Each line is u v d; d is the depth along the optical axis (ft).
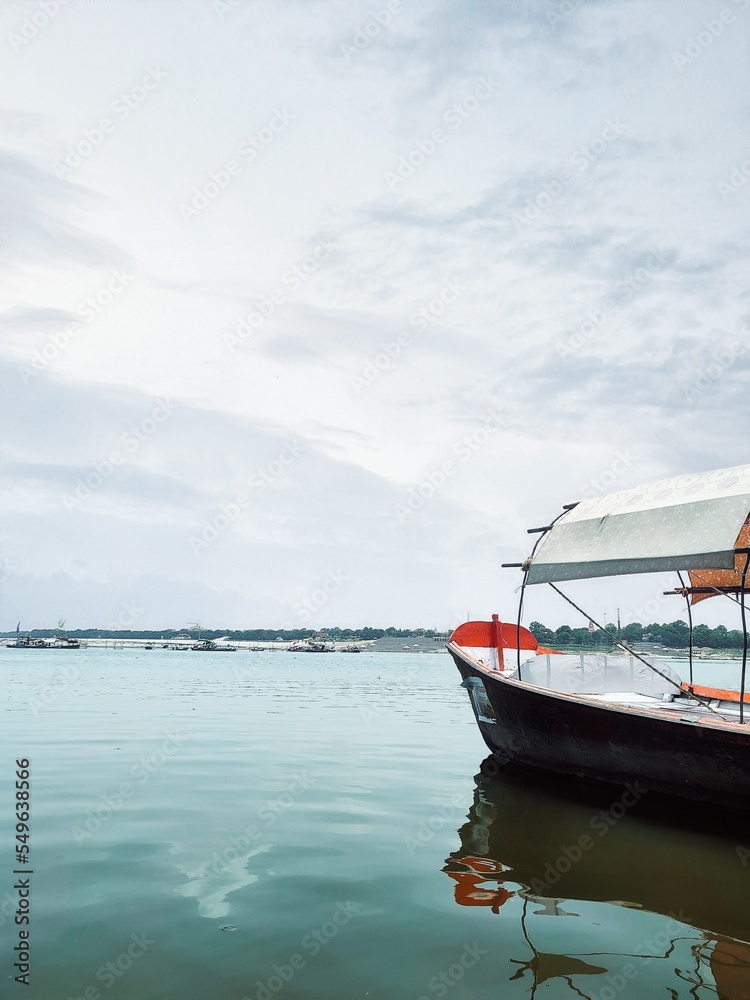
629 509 42.11
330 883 25.30
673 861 28.63
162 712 77.82
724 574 47.21
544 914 22.95
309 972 18.66
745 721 39.68
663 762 34.94
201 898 23.54
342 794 38.86
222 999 17.17
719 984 18.47
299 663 298.76
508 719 44.96
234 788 39.58
